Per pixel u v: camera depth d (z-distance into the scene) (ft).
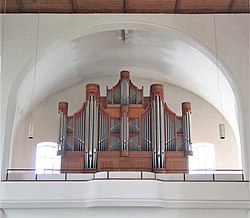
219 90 64.54
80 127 57.93
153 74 71.72
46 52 55.06
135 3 53.88
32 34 55.01
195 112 70.85
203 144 69.46
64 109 58.90
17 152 67.46
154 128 57.52
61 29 55.21
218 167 68.03
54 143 68.85
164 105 59.41
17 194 49.98
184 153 57.41
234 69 53.72
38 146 68.49
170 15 55.52
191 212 50.80
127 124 57.77
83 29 55.31
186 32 54.85
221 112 70.18
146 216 50.90
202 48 54.60
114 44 63.77
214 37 54.75
